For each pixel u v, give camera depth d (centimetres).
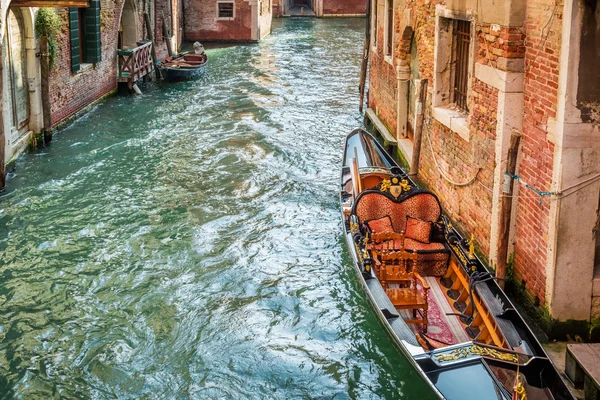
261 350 654
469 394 486
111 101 1680
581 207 577
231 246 868
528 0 627
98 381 611
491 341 563
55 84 1336
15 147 1145
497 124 673
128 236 896
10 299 743
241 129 1424
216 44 2895
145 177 1116
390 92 1268
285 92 1845
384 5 1297
